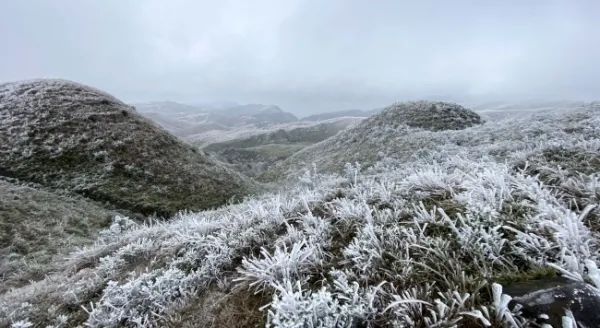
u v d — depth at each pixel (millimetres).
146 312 3205
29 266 8516
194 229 5086
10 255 9180
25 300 4527
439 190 3811
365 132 35156
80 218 13453
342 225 3736
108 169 19719
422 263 2518
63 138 21328
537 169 4387
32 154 19172
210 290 3318
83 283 4344
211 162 27594
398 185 4410
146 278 3756
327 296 2225
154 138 25562
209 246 4121
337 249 3279
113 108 27609
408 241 2848
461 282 2242
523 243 2457
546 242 2352
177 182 21562
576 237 2312
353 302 2234
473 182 3590
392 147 24953
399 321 2041
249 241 3965
